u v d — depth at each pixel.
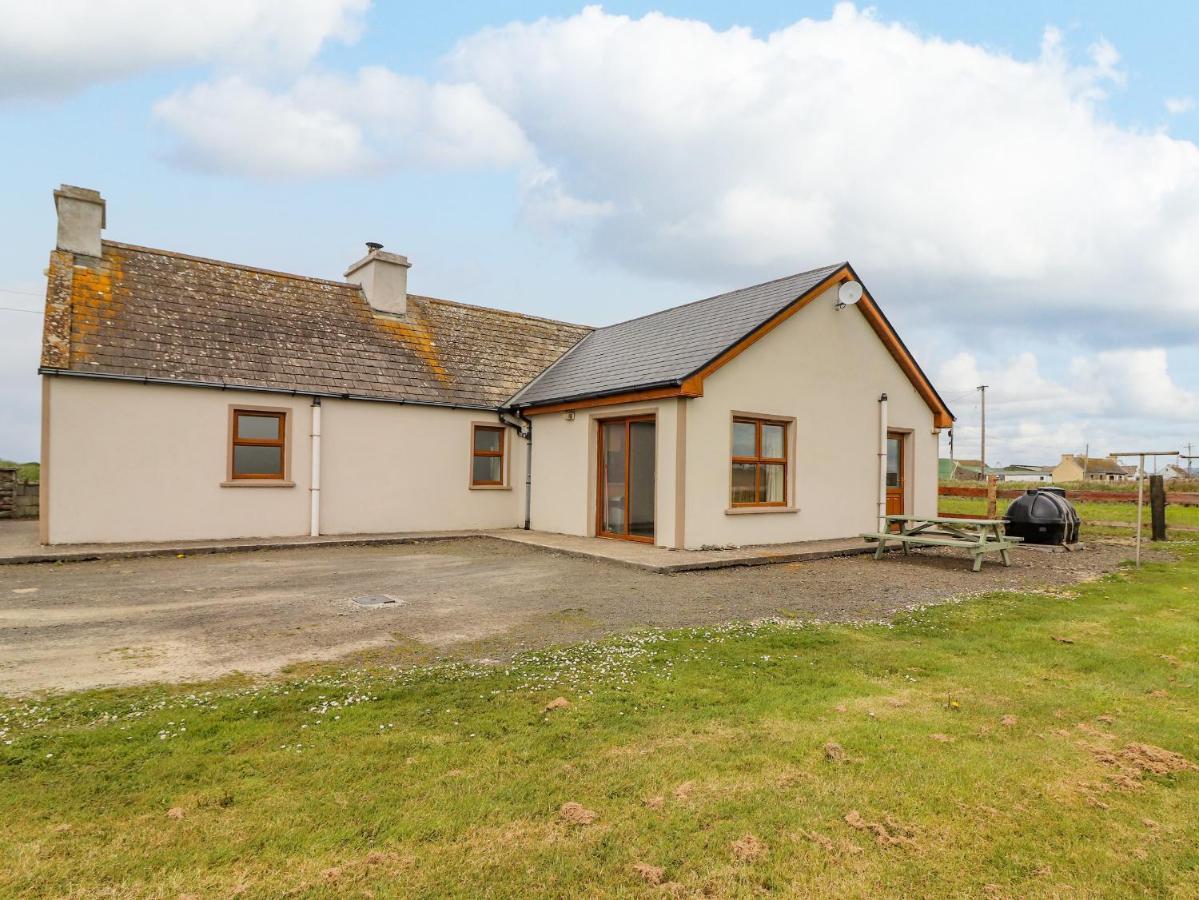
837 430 13.48
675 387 11.09
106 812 2.82
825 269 13.61
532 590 8.07
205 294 13.64
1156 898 2.40
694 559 9.94
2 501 15.27
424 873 2.46
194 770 3.19
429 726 3.78
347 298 15.85
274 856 2.54
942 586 8.51
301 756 3.37
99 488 11.10
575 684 4.51
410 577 8.93
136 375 11.34
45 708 3.98
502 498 15.31
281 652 5.30
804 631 6.04
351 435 13.45
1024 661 5.17
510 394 15.78
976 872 2.54
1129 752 3.56
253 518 12.41
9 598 7.38
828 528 13.29
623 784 3.12
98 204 12.81
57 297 11.73
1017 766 3.38
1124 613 6.90
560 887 2.39
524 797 3.00
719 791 3.08
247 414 12.52
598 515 13.19
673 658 5.16
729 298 14.88
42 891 2.31
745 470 12.18
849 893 2.40
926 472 15.40
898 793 3.09
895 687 4.56
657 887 2.41
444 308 17.44
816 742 3.62
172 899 2.28
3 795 2.94
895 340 14.30
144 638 5.71
